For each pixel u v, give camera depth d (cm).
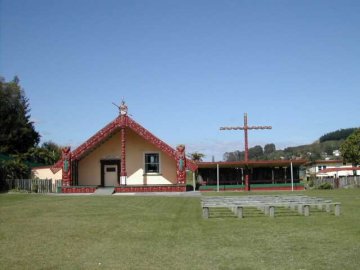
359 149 5581
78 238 1306
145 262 1007
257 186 4100
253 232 1391
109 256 1067
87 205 2356
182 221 1675
